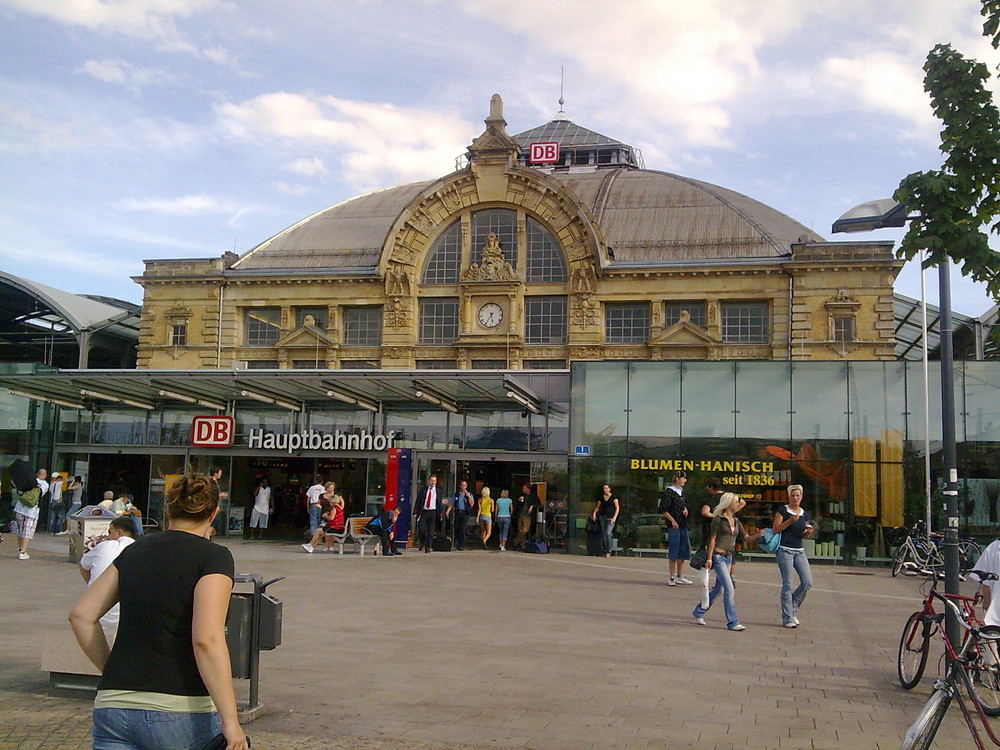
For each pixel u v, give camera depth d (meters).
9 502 40.41
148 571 5.43
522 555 33.84
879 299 51.41
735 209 58.28
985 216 12.48
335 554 32.06
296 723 10.02
